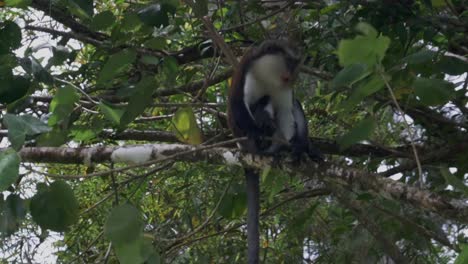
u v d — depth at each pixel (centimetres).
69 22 1116
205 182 1242
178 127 909
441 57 902
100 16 909
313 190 1204
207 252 1307
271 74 1063
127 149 895
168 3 886
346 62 635
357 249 1170
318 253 1331
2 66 776
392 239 1127
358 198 980
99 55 1085
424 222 1125
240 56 1264
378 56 631
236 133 1025
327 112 1243
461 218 711
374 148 1190
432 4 966
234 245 1320
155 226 1296
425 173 1169
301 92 1272
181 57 1162
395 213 1038
